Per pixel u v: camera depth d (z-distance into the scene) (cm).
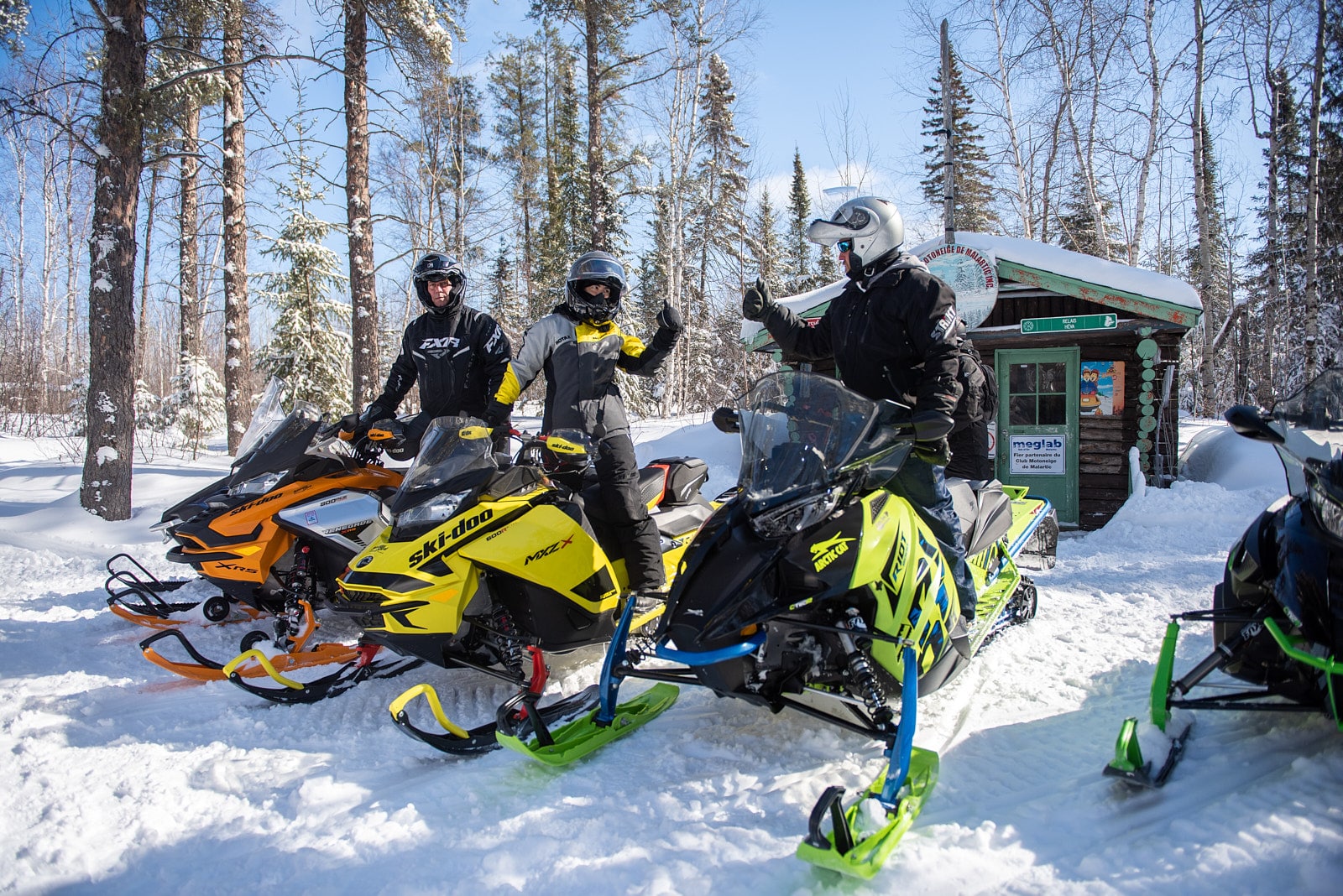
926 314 291
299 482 422
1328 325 1980
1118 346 800
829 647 263
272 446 433
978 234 812
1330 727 279
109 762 301
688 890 209
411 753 307
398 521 334
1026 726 304
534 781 276
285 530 414
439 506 328
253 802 272
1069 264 769
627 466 380
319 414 451
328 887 220
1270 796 232
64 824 258
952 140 941
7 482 1129
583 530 355
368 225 1242
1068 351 810
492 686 373
